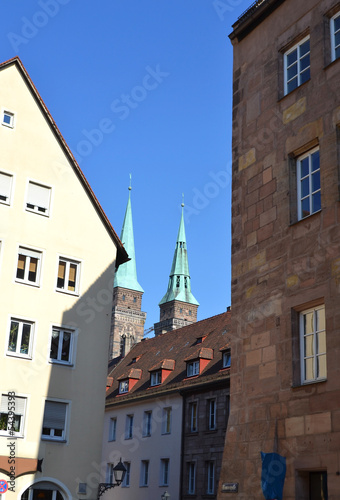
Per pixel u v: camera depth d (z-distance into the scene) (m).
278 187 15.95
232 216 17.47
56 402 25.95
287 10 17.08
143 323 142.12
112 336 138.25
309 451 13.12
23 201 27.08
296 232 14.96
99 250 28.67
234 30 18.97
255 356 15.36
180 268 155.62
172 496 39.88
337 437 12.52
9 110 27.59
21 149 27.52
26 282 26.36
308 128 15.31
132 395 46.72
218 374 39.28
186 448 40.06
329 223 14.00
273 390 14.52
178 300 151.00
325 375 13.49
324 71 15.17
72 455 25.59
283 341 14.58
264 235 16.06
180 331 55.03
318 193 14.95
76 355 26.81
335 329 13.20
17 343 25.67
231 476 15.09
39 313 26.34
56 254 27.39
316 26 15.79
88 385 26.75
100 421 26.61
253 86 17.86
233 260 17.00
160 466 42.03
